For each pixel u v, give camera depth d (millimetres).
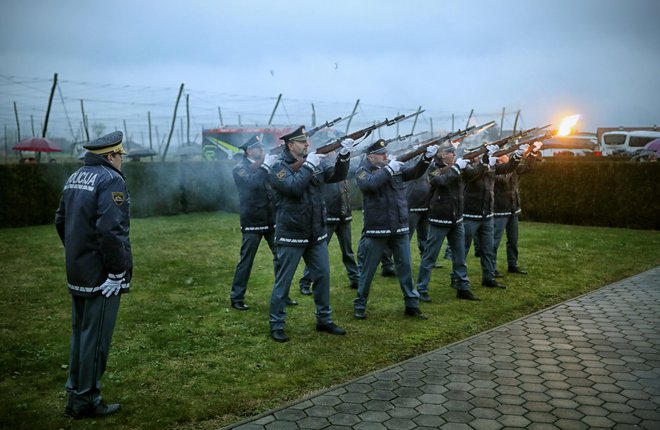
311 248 6070
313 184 5980
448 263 9734
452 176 7199
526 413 4254
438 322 6539
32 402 4500
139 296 7633
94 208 4180
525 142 8703
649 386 4719
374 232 6484
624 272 8992
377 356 5480
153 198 16781
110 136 4348
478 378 4895
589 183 14711
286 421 4148
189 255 10531
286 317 6738
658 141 23312
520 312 6984
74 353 4328
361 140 6215
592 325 6305
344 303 7328
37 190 15188
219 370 5129
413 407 4363
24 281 8461
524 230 13688
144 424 4137
